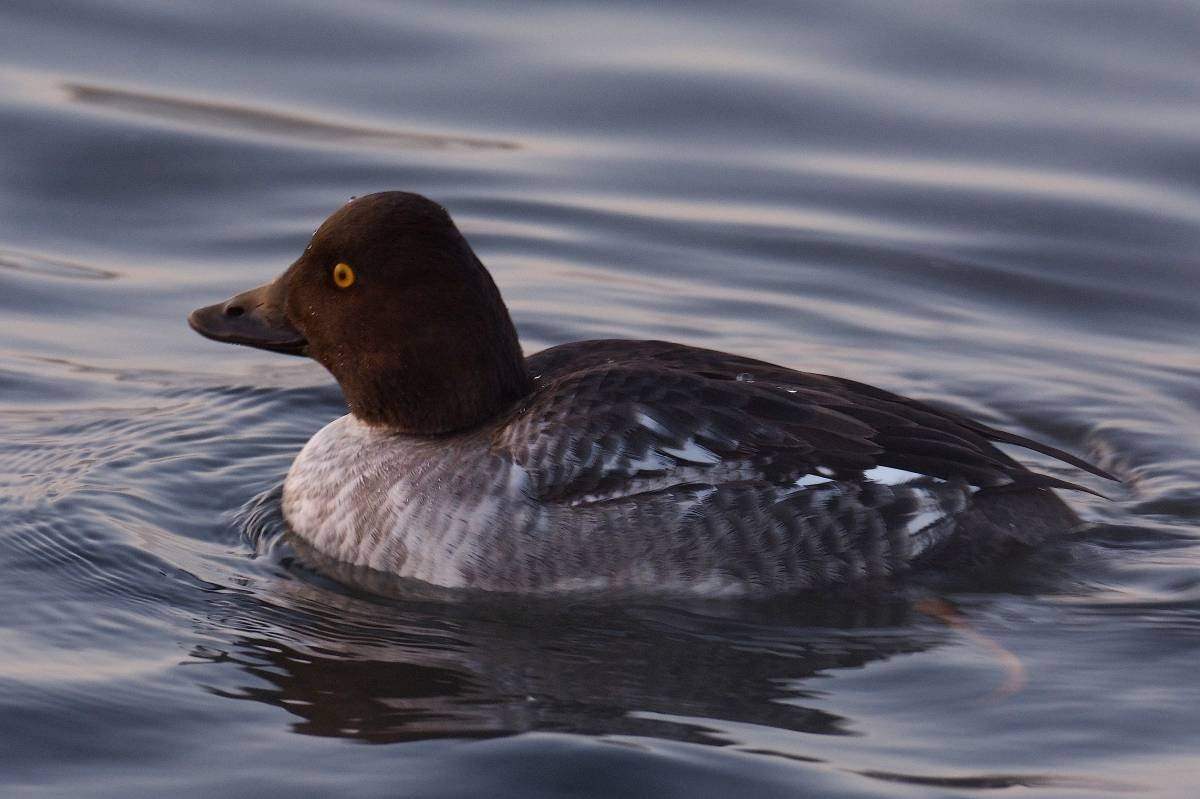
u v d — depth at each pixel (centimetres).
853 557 1084
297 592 1097
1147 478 1295
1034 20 2088
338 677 974
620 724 920
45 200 1761
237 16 2083
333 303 1152
